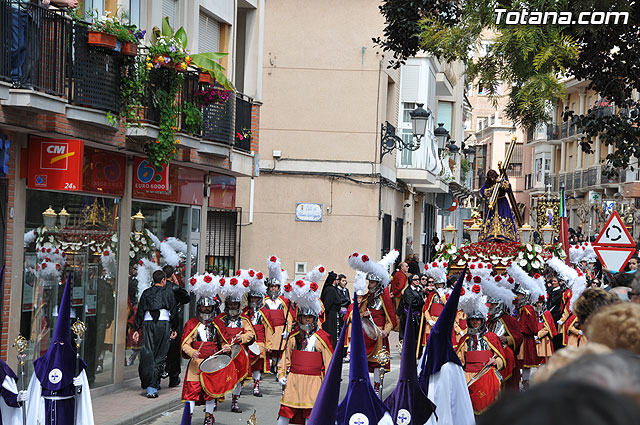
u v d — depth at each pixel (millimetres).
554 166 66938
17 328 12078
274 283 14969
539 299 15219
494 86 10414
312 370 10625
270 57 26812
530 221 71938
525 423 1138
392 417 9742
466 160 46031
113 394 14383
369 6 26531
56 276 13102
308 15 26750
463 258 17828
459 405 10648
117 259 15031
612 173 15828
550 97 9578
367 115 26531
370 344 14992
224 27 19719
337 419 9078
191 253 18438
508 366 12211
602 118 15281
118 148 14109
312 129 26656
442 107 42438
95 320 14328
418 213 38906
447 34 10562
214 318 12203
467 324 11438
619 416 1129
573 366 1354
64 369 9727
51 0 12125
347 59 26625
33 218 12492
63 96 11898
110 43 12602
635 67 13070
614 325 3191
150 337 14078
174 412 13430
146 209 16203
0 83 10578
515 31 9734
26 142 12273
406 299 17844
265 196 26656
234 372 11812
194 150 17047
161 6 16250
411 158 31516
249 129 20547
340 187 26531
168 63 14453
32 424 9602
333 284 18609
